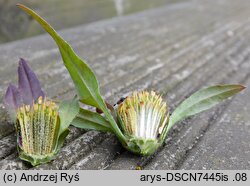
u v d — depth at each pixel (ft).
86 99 0.22
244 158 0.24
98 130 0.23
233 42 0.55
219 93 0.25
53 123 0.21
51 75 0.36
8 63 0.39
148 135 0.21
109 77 0.37
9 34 0.56
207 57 0.47
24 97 0.23
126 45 0.50
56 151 0.21
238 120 0.29
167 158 0.23
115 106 0.25
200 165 0.23
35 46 0.47
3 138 0.23
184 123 0.28
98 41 0.51
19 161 0.21
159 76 0.38
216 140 0.26
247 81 0.40
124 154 0.23
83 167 0.21
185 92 0.35
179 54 0.47
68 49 0.20
